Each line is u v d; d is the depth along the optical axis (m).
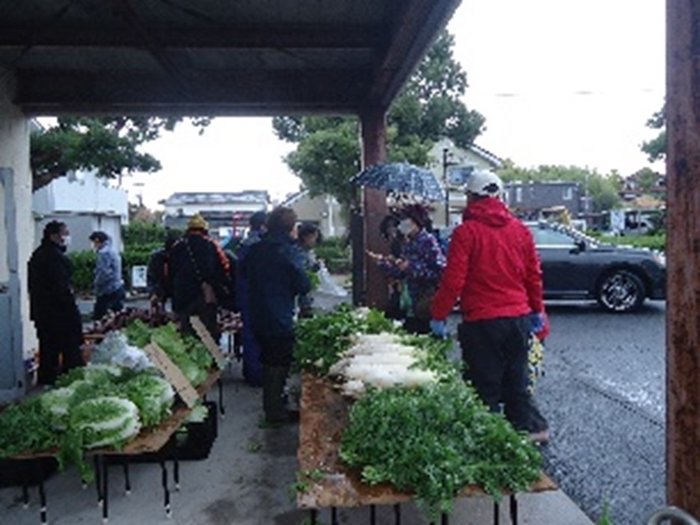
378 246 8.75
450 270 4.19
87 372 4.41
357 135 23.78
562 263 12.49
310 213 44.94
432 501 2.63
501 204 4.32
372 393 3.36
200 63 7.70
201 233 6.98
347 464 2.98
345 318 5.21
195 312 6.93
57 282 7.05
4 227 6.98
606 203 80.00
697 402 1.70
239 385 7.28
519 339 4.28
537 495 4.11
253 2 5.92
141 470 4.66
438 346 4.51
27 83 7.76
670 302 1.77
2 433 3.61
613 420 5.76
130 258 22.31
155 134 13.59
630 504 4.06
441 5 5.02
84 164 13.30
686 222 1.70
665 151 1.78
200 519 3.85
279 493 4.20
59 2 5.79
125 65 7.59
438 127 24.02
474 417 3.02
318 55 7.41
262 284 5.50
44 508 3.77
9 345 6.95
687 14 1.67
